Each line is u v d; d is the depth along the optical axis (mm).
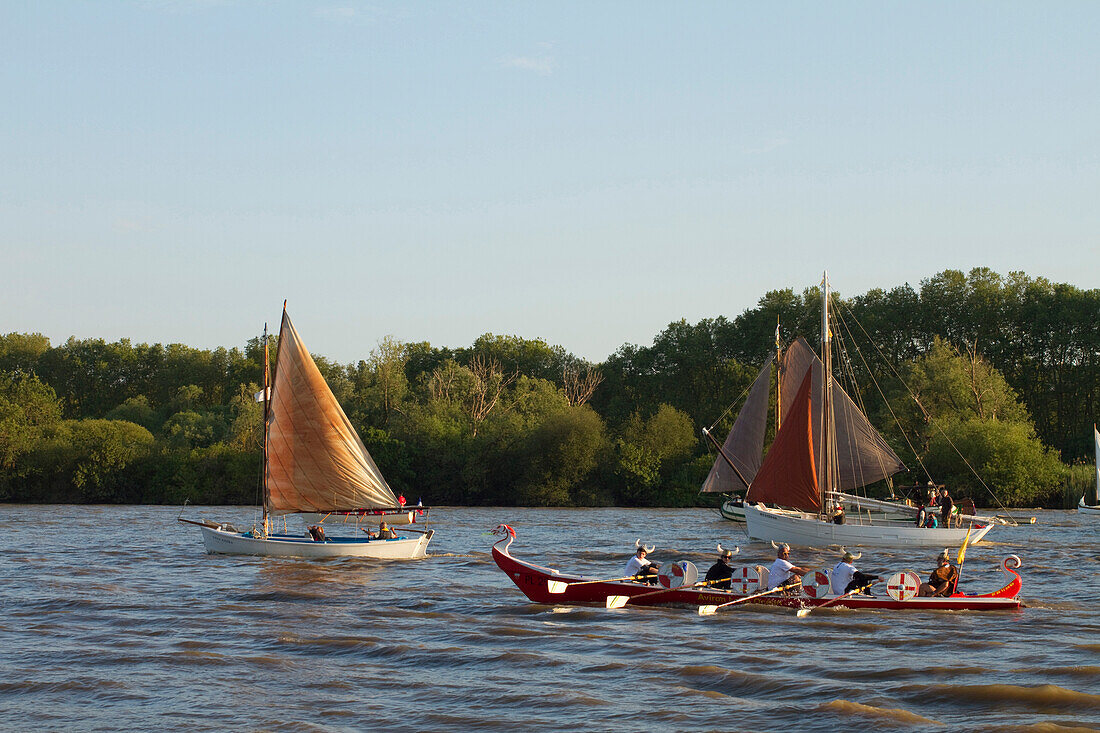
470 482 104188
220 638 26094
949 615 29547
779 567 30844
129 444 102438
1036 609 30875
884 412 99812
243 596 33438
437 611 30328
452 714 19000
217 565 42438
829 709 18969
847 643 25375
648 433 106500
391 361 112438
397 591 34656
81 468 99375
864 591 30750
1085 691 20344
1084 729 17531
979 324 116062
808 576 30359
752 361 128125
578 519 80000
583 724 18344
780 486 53219
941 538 53156
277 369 45906
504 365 147500
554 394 112562
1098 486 88438
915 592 30219
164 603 31906
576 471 103438
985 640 25750
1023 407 100938
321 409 45844
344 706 19547
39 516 77625
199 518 74812
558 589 31453
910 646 25000
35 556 46312
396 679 21641
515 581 32156
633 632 26797
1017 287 118438
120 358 153875
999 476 89188
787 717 18641
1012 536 61562
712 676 21797
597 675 21969
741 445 74812
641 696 20188
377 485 47125
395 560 45094
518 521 76875
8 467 99938
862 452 66688
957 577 31562
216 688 20906
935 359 99750
